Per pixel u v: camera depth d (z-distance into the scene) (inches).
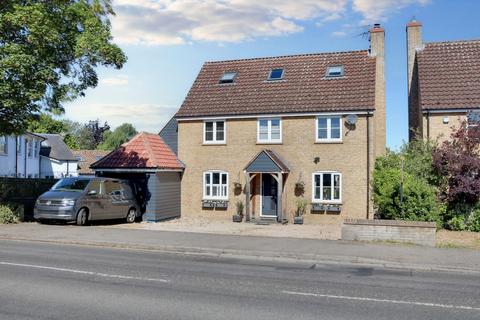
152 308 290.2
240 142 1048.2
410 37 1146.7
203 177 1072.8
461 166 748.0
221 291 340.2
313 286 364.5
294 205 995.3
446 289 363.6
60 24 772.6
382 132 1096.2
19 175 1679.4
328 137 985.5
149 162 973.8
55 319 264.7
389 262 475.8
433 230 576.7
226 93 1102.4
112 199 843.4
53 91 792.9
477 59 1018.7
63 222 800.3
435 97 957.2
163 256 504.4
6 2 731.4
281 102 1030.4
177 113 1093.1
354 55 1082.7
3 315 271.4
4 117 781.3
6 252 502.3
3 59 693.3
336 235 738.8
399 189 747.4
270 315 279.0
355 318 276.5
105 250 534.9
